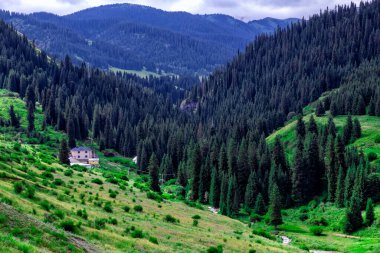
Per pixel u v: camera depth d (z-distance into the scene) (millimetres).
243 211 141875
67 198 67375
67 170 103688
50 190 67250
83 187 87500
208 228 84062
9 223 36938
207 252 59219
